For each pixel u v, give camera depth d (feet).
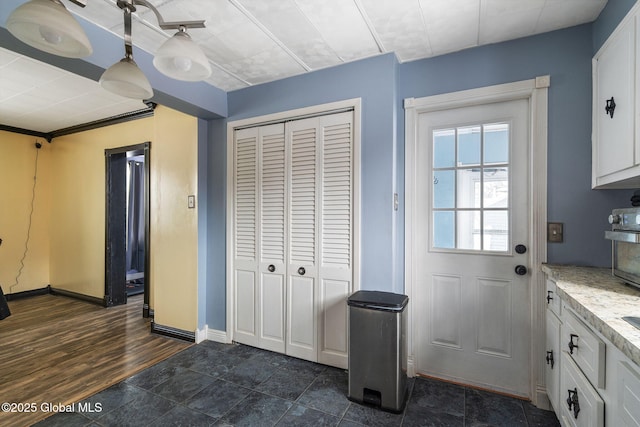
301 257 8.11
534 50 6.28
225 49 6.84
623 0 4.67
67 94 9.91
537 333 6.18
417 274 7.43
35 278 14.73
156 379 7.24
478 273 6.91
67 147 14.34
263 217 8.65
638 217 3.82
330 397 6.54
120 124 12.52
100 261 13.30
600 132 5.37
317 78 7.86
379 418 5.89
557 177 6.09
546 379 5.90
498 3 5.32
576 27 5.98
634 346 2.47
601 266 5.80
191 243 9.41
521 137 6.56
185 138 9.54
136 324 10.97
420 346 7.43
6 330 10.42
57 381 7.19
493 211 6.82
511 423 5.70
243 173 8.98
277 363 7.96
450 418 5.86
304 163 8.05
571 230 5.98
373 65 7.22
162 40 6.44
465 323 7.02
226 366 7.82
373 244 7.23
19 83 9.05
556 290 5.11
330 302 7.73
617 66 4.72
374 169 7.22
